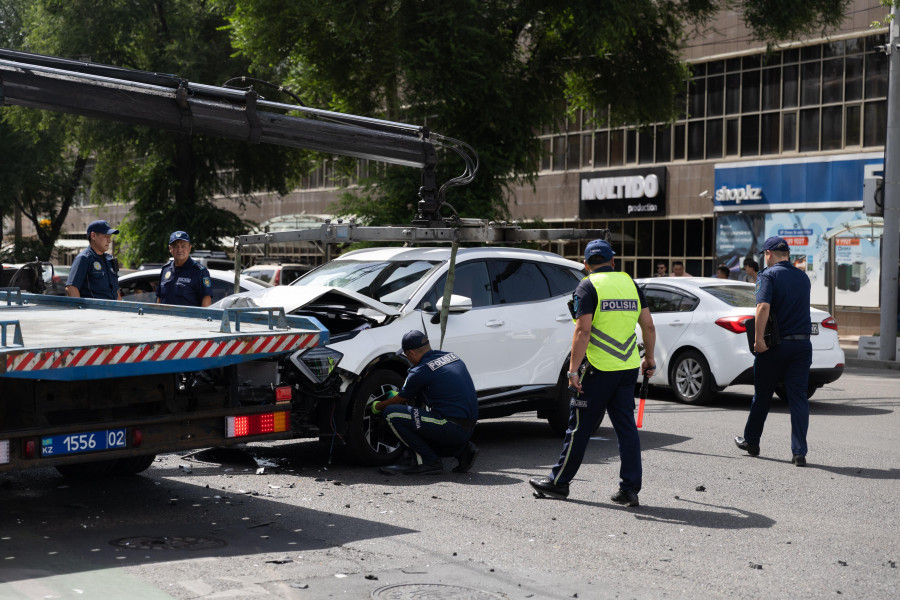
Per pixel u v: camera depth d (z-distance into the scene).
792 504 7.31
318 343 6.76
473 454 8.48
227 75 32.12
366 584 5.21
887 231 19.86
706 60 31.11
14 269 17.27
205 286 10.59
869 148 27.36
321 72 25.53
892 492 7.74
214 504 7.12
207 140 35.06
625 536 6.35
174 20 33.47
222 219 35.88
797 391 8.91
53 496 7.34
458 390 8.37
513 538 6.27
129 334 6.44
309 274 10.34
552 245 35.72
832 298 22.36
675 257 32.16
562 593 5.14
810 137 28.77
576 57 25.78
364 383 8.60
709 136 31.22
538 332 10.10
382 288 9.52
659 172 32.25
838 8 24.08
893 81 19.66
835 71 28.17
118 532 6.24
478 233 9.29
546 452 9.65
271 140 9.23
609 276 7.29
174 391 6.56
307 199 46.44
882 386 15.76
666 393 14.82
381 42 23.89
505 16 23.17
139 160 36.72
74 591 4.98
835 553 6.00
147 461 8.07
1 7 40.66
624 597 5.10
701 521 6.77
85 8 33.09
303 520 6.66
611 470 8.64
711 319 13.13
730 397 14.29
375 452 8.69
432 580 5.32
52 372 5.58
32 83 8.16
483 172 23.78
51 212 46.16
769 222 29.52
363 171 28.30
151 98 8.66
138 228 35.97
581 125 34.75
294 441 10.21
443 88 22.28
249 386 7.02
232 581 5.20
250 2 24.17
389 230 9.16
